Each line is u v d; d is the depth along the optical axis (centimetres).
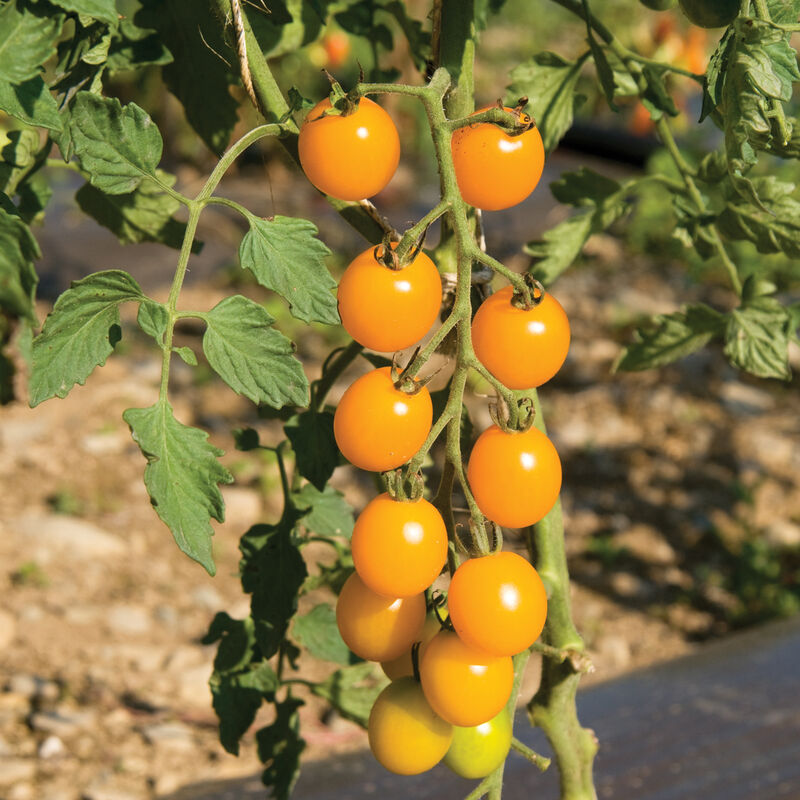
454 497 156
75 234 372
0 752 155
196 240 85
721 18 70
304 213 402
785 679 147
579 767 85
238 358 69
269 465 246
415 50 91
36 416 259
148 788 149
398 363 69
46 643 183
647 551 231
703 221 84
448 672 71
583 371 306
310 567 210
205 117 85
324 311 69
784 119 71
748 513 244
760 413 286
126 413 68
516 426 70
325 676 183
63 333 68
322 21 85
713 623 208
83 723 163
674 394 294
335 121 69
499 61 533
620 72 87
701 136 371
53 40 66
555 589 82
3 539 210
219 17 74
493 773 78
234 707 85
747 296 85
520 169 69
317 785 126
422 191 445
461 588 70
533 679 178
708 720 135
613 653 195
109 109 68
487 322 69
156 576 208
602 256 380
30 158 78
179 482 69
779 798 117
